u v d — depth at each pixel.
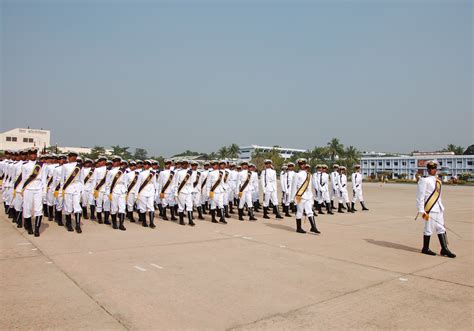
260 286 5.44
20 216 9.98
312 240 9.03
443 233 7.61
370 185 49.56
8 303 4.64
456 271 6.40
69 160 9.78
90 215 12.98
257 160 69.00
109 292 5.07
